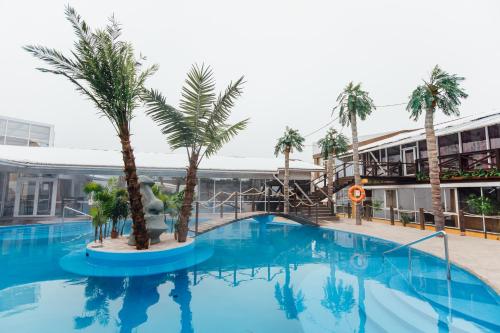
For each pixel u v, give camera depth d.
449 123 17.73
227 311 5.11
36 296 5.63
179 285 6.55
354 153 16.91
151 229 9.13
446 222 14.75
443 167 15.12
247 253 10.06
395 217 17.86
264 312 5.07
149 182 9.71
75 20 7.45
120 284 6.48
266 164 23.09
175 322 4.62
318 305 5.40
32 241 11.36
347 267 8.06
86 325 4.42
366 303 5.50
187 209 10.00
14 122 22.47
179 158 21.44
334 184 22.97
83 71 7.54
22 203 17.30
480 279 6.12
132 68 8.29
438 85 12.59
